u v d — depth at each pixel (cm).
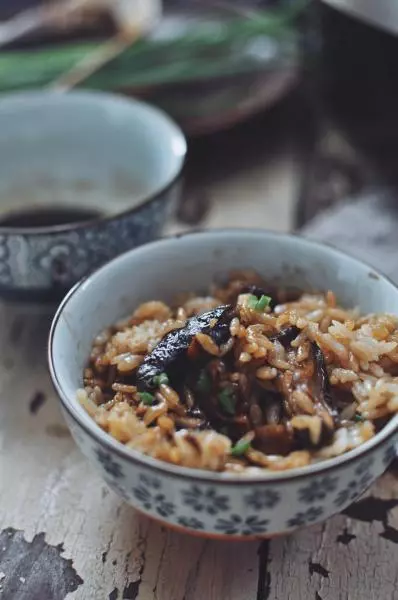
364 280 34
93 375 33
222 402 30
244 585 31
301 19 51
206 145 50
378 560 31
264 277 36
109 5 59
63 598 30
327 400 30
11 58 54
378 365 32
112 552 32
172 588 31
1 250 37
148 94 52
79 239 37
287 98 53
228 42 55
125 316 35
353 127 45
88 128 46
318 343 32
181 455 28
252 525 28
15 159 46
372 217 46
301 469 27
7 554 32
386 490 33
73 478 34
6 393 38
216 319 31
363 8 40
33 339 40
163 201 39
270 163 53
